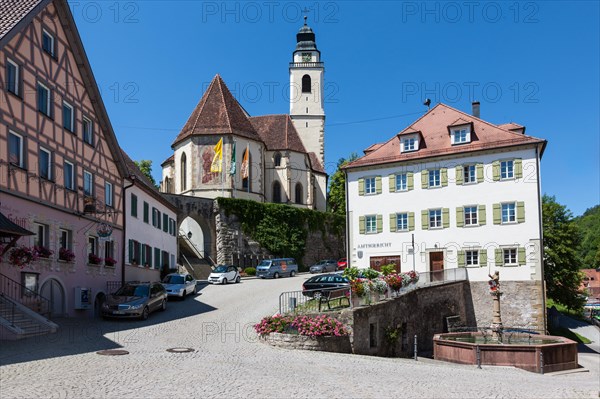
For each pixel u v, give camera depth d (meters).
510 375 18.94
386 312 25.52
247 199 59.19
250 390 11.41
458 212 39.19
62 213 24.42
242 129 60.56
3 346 15.80
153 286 26.16
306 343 19.50
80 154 26.56
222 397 10.66
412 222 40.44
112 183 30.53
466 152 39.28
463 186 39.31
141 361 14.36
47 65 23.73
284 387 11.93
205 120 59.50
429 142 41.56
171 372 12.99
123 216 31.83
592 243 107.19
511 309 37.22
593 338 47.03
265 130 69.31
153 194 38.25
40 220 22.50
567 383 17.75
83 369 12.86
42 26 23.48
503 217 38.16
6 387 10.67
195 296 33.25
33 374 12.01
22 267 20.86
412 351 29.03
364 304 23.38
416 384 13.61
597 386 16.80
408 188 40.81
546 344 25.80
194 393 10.88
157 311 26.77
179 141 60.59
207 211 55.75
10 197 20.45
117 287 30.52
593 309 75.25
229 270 42.94
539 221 37.16
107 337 18.72
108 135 29.78
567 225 52.09
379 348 24.20
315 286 32.03
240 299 31.09
